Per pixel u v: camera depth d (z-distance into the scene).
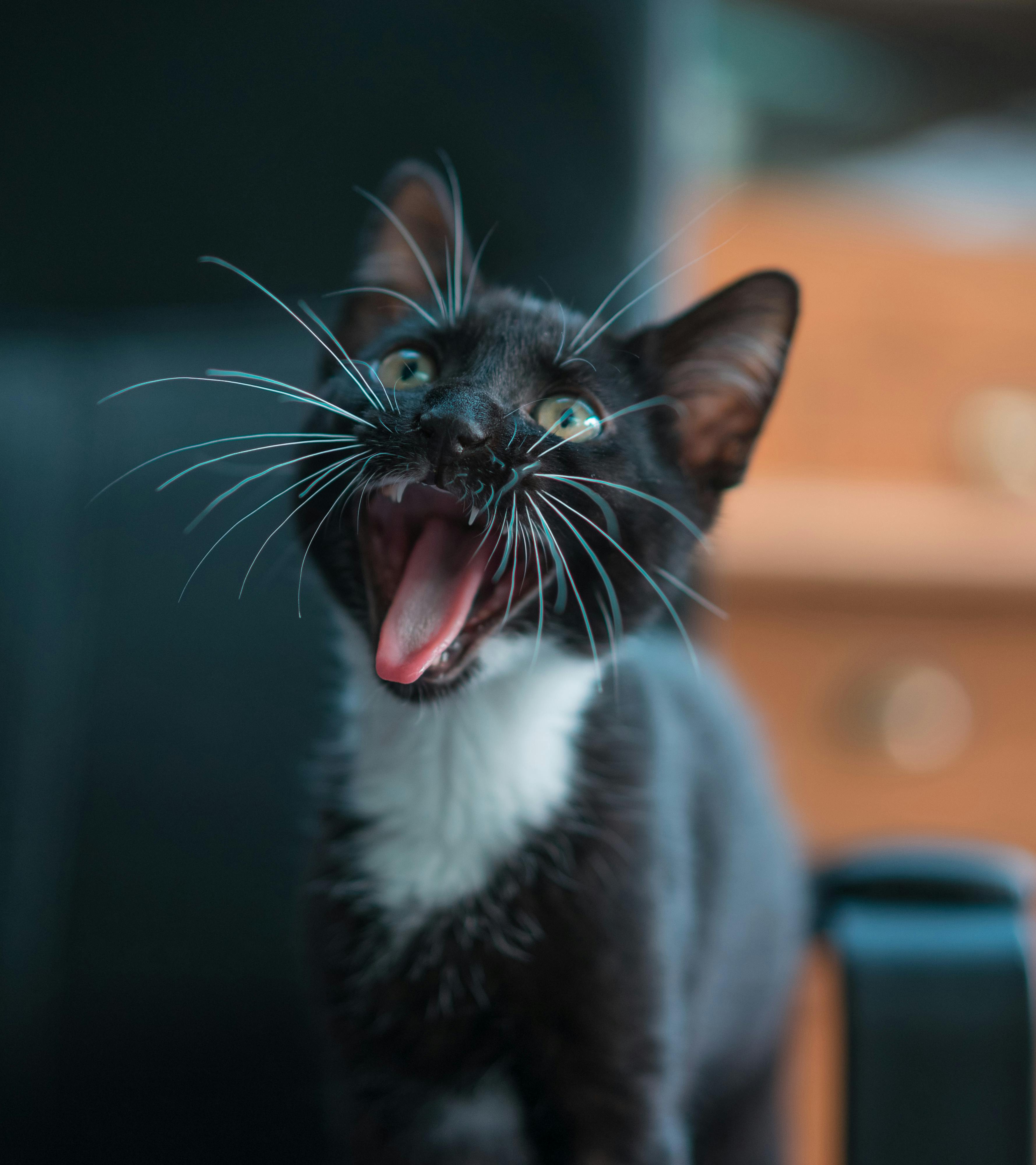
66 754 0.55
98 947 0.55
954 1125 0.46
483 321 0.49
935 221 0.75
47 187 0.55
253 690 0.56
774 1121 0.57
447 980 0.48
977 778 0.70
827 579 0.67
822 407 0.71
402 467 0.46
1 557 0.55
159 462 0.56
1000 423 0.70
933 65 0.74
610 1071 0.48
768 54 0.73
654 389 0.50
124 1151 0.55
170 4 0.55
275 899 0.56
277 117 0.55
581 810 0.49
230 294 0.55
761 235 0.70
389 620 0.46
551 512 0.47
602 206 0.54
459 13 0.54
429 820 0.49
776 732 0.70
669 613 0.55
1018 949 0.48
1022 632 0.69
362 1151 0.50
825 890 0.51
